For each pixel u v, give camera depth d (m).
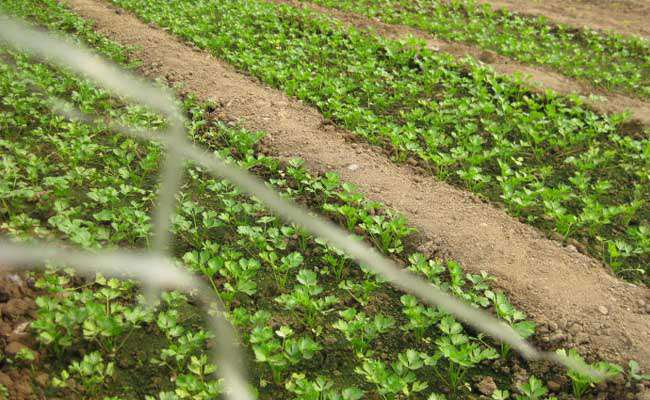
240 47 3.35
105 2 4.11
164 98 2.79
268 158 2.47
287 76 3.00
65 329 1.98
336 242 2.27
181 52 3.23
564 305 2.14
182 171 2.47
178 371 1.97
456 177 2.58
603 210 2.38
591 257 2.30
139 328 2.03
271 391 1.96
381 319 2.05
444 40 3.86
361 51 3.34
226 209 2.29
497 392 1.97
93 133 2.55
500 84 3.07
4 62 2.89
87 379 1.92
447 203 2.43
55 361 1.95
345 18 4.12
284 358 2.00
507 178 2.54
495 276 2.20
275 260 2.18
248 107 2.79
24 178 2.33
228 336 2.04
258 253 2.23
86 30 3.42
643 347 2.06
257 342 1.97
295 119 2.76
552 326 2.10
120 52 3.11
